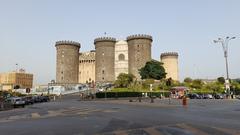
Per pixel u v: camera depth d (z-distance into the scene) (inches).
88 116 903.1
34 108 1544.0
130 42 5959.6
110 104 1846.7
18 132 556.4
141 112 1057.5
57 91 5049.2
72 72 6048.2
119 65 6008.9
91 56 6427.2
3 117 964.0
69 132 541.6
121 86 4411.9
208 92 4143.7
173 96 3543.3
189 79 5502.0
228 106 1461.6
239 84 5098.4
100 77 5935.0
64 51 6028.5
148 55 5910.4
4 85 6269.7
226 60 2593.5
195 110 1156.5
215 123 659.4
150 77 5162.4
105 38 5969.5
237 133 497.7
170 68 6535.4
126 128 586.9
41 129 595.2
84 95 3513.8
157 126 612.7
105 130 561.9
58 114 1021.2
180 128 571.8
